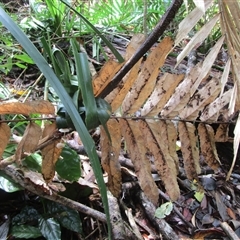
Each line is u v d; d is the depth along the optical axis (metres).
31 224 1.33
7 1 3.00
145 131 1.20
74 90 1.04
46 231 1.27
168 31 2.57
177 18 2.55
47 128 1.10
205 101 1.21
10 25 0.88
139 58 1.05
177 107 1.20
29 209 1.35
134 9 2.67
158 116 1.21
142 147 1.21
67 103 0.86
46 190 1.24
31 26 2.32
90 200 1.47
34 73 2.16
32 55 0.87
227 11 0.91
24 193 1.43
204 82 2.04
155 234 1.42
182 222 1.51
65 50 2.30
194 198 1.66
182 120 1.24
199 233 1.46
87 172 1.54
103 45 2.52
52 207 1.35
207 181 1.76
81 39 2.48
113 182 1.25
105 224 1.39
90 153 0.84
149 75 1.12
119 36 2.57
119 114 1.20
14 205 1.41
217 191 1.72
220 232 1.48
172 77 1.14
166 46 1.06
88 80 0.98
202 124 1.27
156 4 2.67
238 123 1.06
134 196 1.57
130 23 2.73
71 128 1.06
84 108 1.03
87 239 1.35
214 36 2.64
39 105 1.03
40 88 2.00
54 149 1.15
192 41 0.94
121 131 1.18
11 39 2.28
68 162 1.35
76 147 1.60
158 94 1.16
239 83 0.99
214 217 1.57
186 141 1.27
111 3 2.64
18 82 2.05
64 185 1.40
